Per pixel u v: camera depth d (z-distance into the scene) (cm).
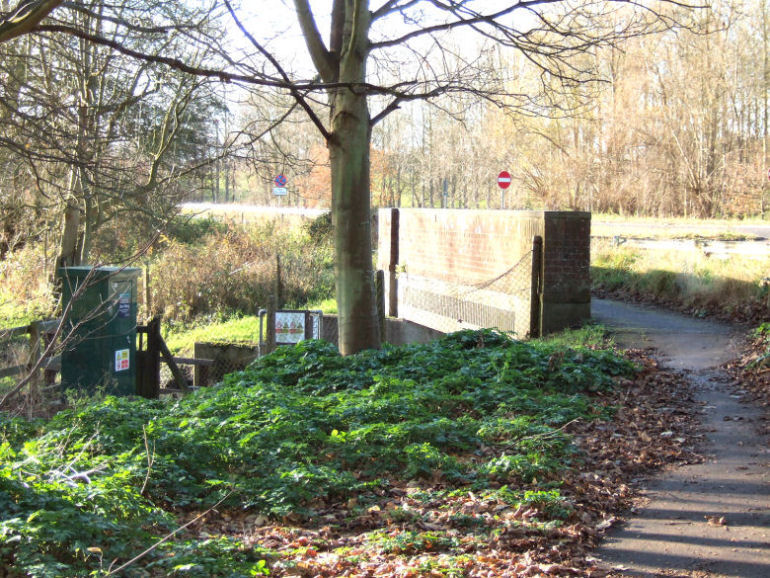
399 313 2217
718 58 4347
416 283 2078
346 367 1122
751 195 4525
